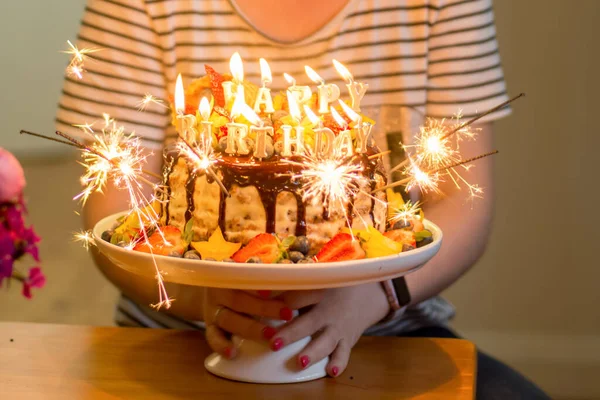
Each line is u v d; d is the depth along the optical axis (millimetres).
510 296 2645
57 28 4543
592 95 2480
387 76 1439
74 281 3342
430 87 1448
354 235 948
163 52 1445
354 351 1094
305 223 941
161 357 1066
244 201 936
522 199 2582
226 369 1004
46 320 2980
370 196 992
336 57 1439
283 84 1457
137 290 1303
